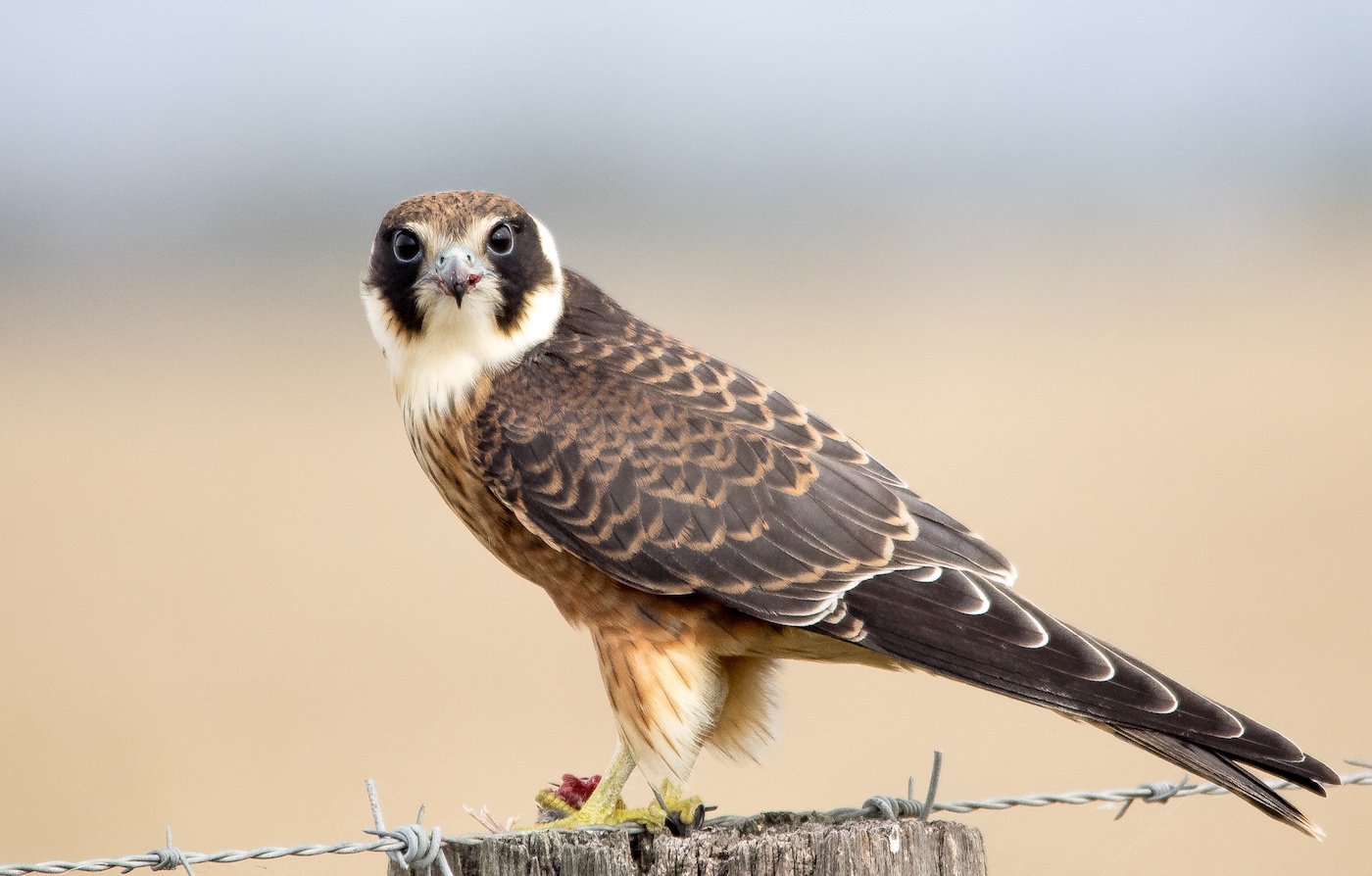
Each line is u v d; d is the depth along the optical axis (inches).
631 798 325.1
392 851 245.6
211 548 853.2
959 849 249.4
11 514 939.3
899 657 285.0
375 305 323.9
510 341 314.7
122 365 1509.6
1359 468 946.7
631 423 304.8
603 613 306.3
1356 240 2089.1
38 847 499.5
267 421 1203.9
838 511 297.4
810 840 243.9
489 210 315.0
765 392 317.7
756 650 304.7
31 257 2492.6
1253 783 256.1
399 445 1112.2
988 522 830.5
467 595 767.7
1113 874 475.8
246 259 2381.9
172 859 245.4
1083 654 272.1
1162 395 1178.6
